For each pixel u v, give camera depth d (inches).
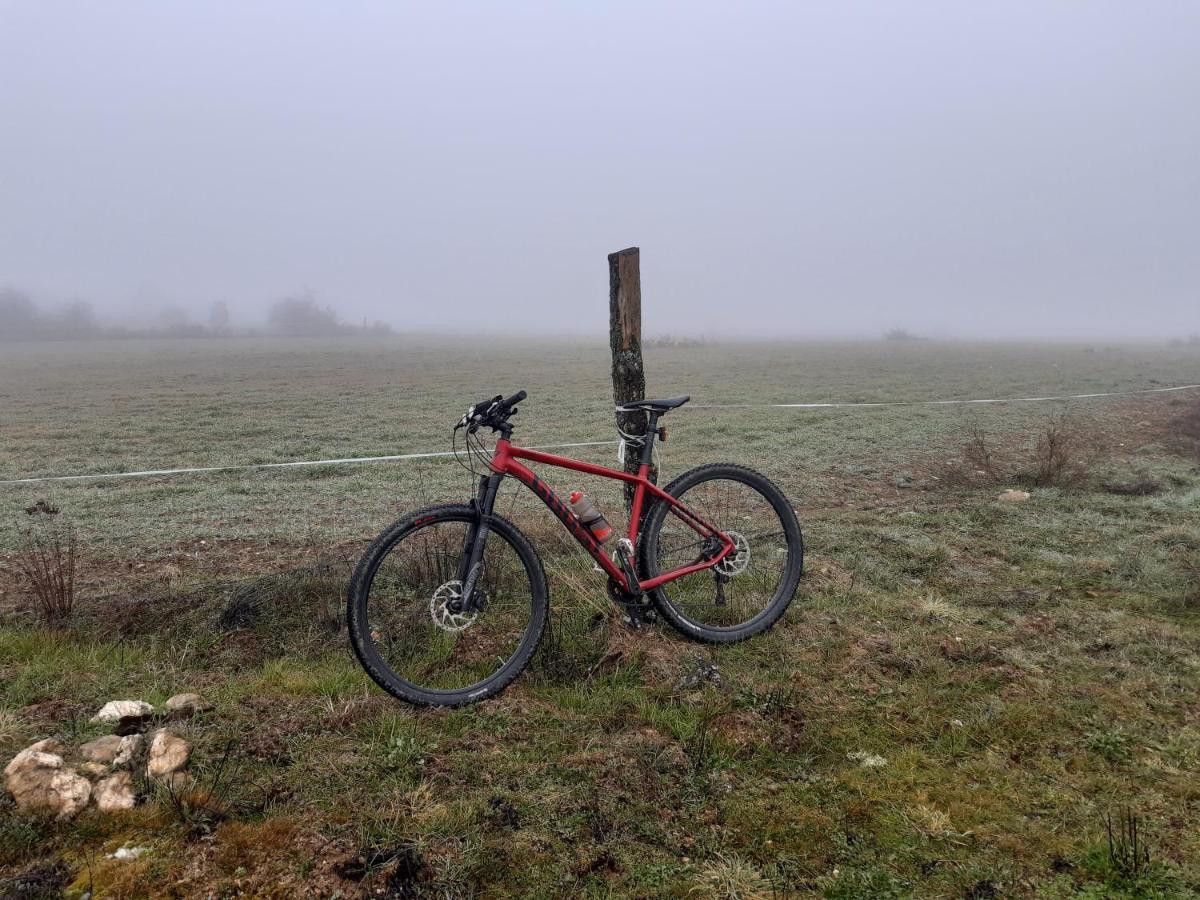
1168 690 131.2
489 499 129.0
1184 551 207.5
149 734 106.3
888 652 146.7
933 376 922.1
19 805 89.7
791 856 90.9
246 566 209.6
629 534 146.3
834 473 343.6
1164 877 85.7
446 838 90.1
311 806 94.9
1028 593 178.7
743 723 119.8
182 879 81.4
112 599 177.3
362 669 137.8
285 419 586.2
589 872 87.4
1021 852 91.2
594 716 122.0
